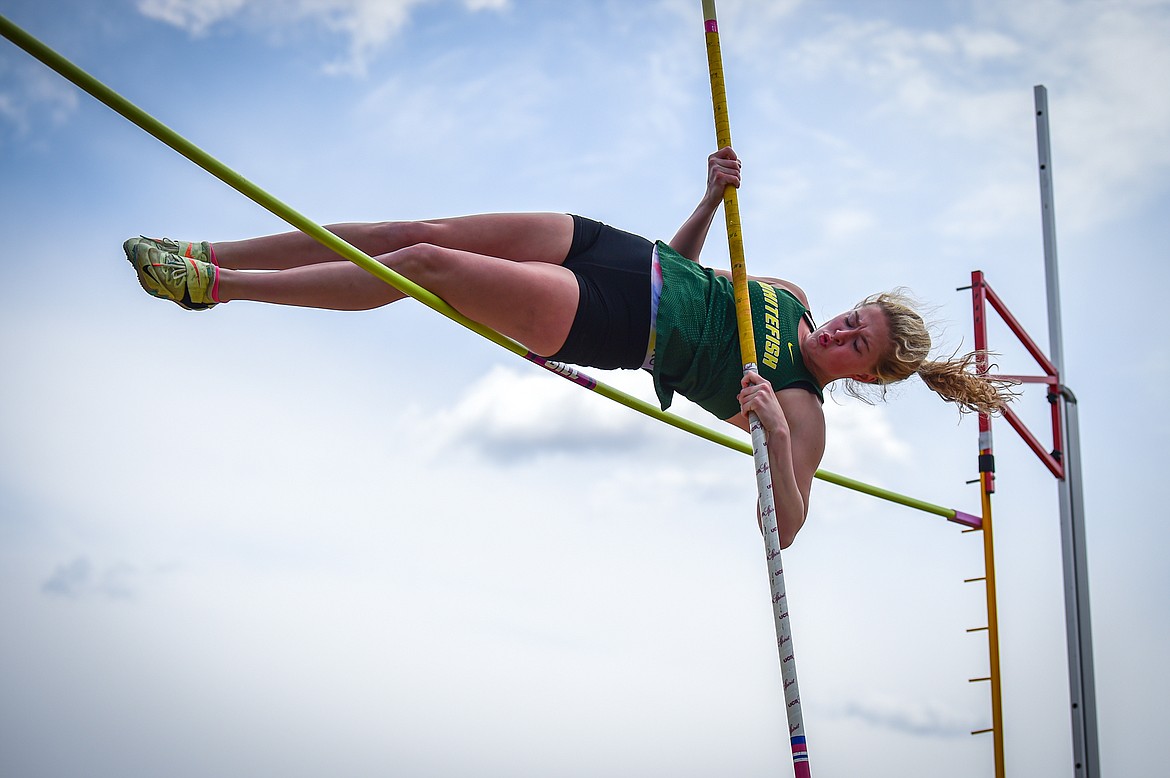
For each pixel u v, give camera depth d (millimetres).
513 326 3414
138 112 2896
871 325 3531
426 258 3307
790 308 3637
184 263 3268
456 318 3422
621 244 3533
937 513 5699
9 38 2775
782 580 3381
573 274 3441
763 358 3521
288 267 3480
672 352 3471
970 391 3846
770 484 3396
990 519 5684
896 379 3627
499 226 3455
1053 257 6219
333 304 3379
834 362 3562
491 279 3314
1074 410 6047
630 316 3445
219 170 2969
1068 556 5859
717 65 3787
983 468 5707
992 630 5594
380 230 3471
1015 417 5723
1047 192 6328
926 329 3590
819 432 3568
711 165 3719
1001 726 5527
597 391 3957
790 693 3375
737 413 3664
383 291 3385
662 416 4184
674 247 3805
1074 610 5824
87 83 2854
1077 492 5945
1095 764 5664
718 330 3496
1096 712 5723
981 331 5703
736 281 3527
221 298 3314
